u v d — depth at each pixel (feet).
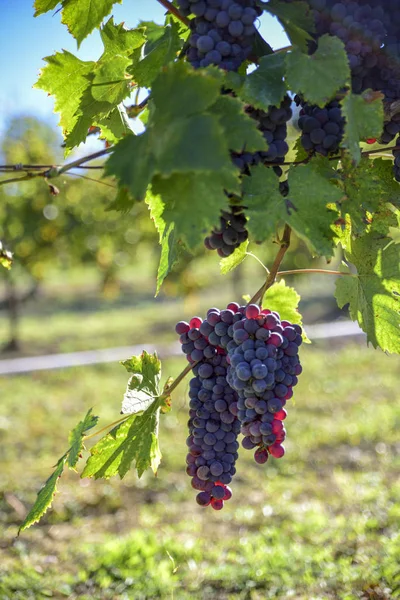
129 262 55.77
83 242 49.24
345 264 7.10
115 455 6.91
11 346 54.03
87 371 41.63
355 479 21.61
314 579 14.03
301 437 26.68
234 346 6.12
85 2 6.77
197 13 5.54
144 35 7.04
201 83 4.60
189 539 17.30
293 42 5.66
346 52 5.74
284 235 6.53
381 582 13.21
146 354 6.89
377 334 6.93
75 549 17.06
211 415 6.51
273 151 5.75
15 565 15.89
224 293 77.36
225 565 15.26
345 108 5.34
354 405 31.83
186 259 49.49
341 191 5.38
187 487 21.98
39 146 48.14
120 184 4.85
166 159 4.47
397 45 6.07
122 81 7.00
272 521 18.54
